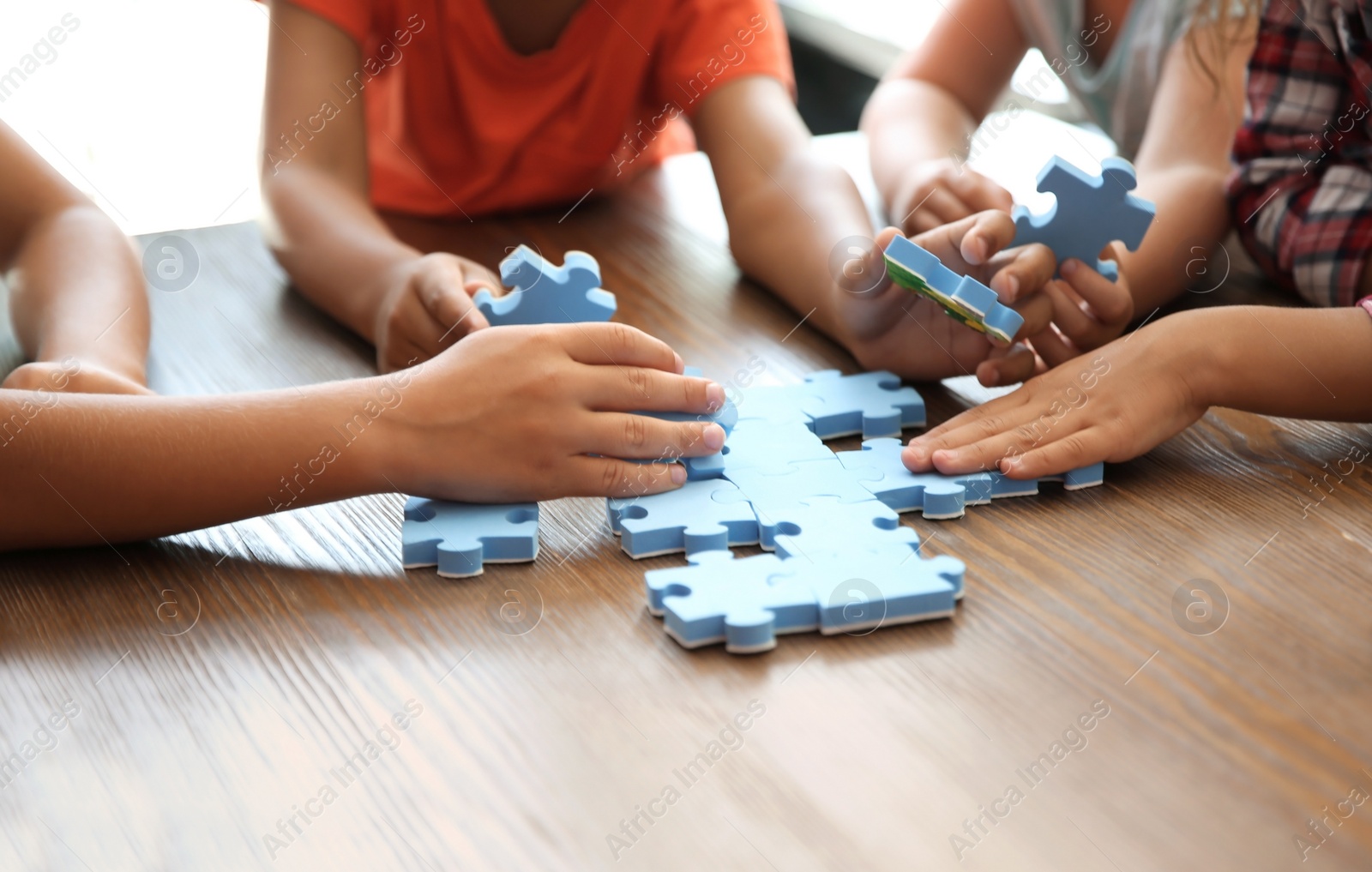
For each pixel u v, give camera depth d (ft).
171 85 5.91
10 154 3.04
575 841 2.05
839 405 2.77
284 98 3.29
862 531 2.46
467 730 2.19
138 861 2.05
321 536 2.54
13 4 5.61
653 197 3.71
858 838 2.04
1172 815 2.05
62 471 2.43
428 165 3.75
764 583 2.36
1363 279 2.93
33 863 2.04
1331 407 2.66
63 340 2.74
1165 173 3.23
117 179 5.57
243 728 2.20
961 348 2.87
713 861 2.02
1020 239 2.78
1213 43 3.29
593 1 3.59
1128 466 2.67
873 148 3.51
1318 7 2.99
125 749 2.17
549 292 2.77
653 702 2.22
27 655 2.31
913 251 2.68
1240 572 2.41
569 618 2.36
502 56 3.62
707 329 3.09
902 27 5.64
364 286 3.01
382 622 2.36
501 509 2.54
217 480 2.47
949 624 2.33
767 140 3.39
